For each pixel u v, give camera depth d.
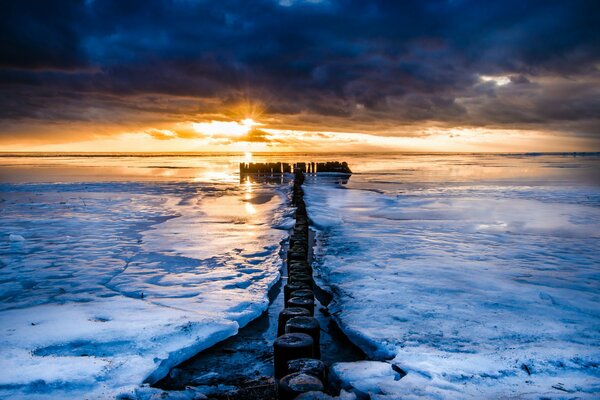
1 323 4.07
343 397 2.86
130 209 12.56
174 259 6.88
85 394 2.86
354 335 4.00
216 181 23.75
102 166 42.25
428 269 6.11
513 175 27.44
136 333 3.80
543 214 11.34
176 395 2.94
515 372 3.12
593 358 3.30
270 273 6.14
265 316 4.75
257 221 10.48
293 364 2.86
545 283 5.45
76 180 23.50
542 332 3.88
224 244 7.95
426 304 4.68
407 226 9.80
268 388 3.13
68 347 3.53
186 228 9.55
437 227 9.63
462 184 20.91
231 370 3.54
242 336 4.22
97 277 5.90
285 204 13.74
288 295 4.52
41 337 3.68
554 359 3.29
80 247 7.71
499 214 11.41
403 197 15.48
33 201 14.30
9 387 2.86
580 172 30.42
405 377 3.11
